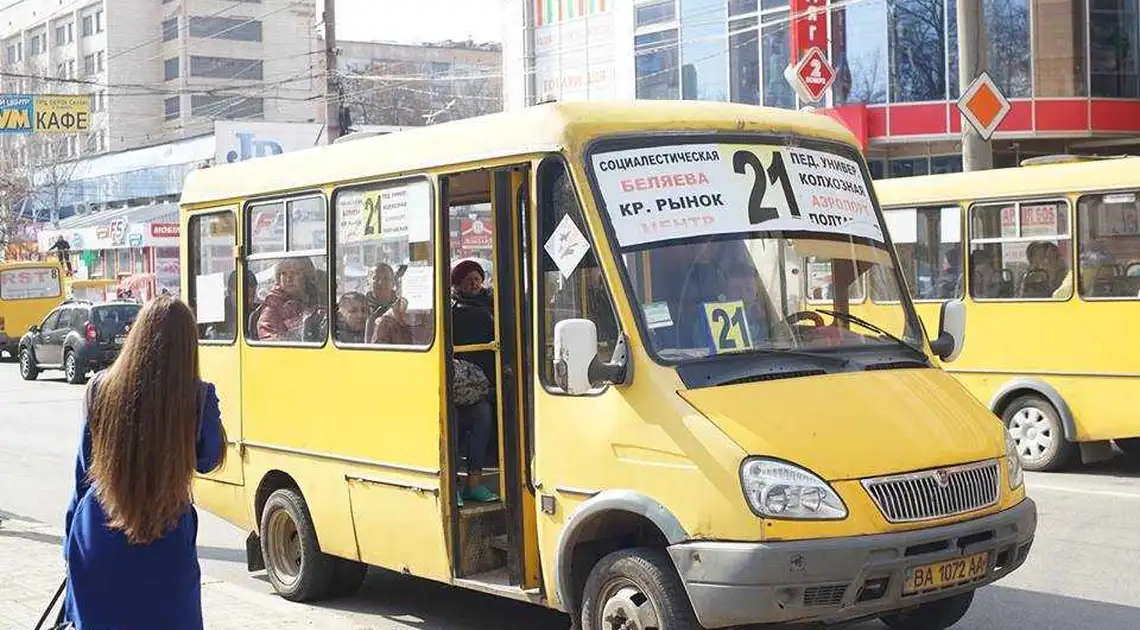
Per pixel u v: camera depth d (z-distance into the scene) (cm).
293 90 8256
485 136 703
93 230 5809
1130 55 3067
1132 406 1241
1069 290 1286
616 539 661
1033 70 3012
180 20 8938
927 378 662
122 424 433
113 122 9088
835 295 686
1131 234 1242
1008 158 3216
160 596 438
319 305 836
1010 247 1336
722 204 665
